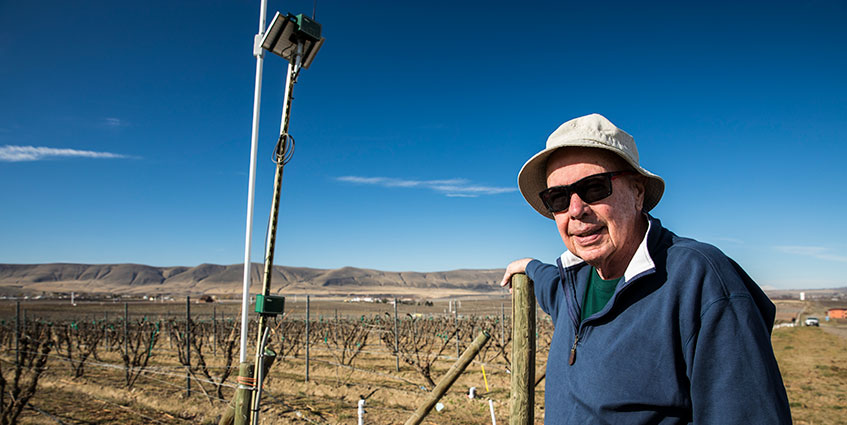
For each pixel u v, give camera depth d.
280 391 10.60
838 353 20.77
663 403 1.13
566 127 1.36
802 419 9.25
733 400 0.99
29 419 7.93
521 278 1.63
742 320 1.04
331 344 19.64
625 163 1.34
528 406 1.56
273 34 2.33
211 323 22.66
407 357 12.10
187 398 9.53
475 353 2.03
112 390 10.17
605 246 1.32
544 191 1.43
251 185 2.94
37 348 12.00
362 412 4.92
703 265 1.11
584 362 1.32
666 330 1.13
